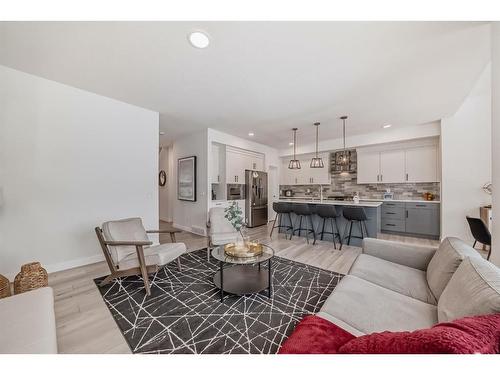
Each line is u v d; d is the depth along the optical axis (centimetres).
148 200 352
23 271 199
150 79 251
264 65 219
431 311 125
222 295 203
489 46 186
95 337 154
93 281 242
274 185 694
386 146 512
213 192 511
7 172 235
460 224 360
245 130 472
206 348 144
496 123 141
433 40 180
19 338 97
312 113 359
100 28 168
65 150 272
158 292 220
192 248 377
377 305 128
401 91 276
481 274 103
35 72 240
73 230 280
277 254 342
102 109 301
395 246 202
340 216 411
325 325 105
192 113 364
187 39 181
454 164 366
